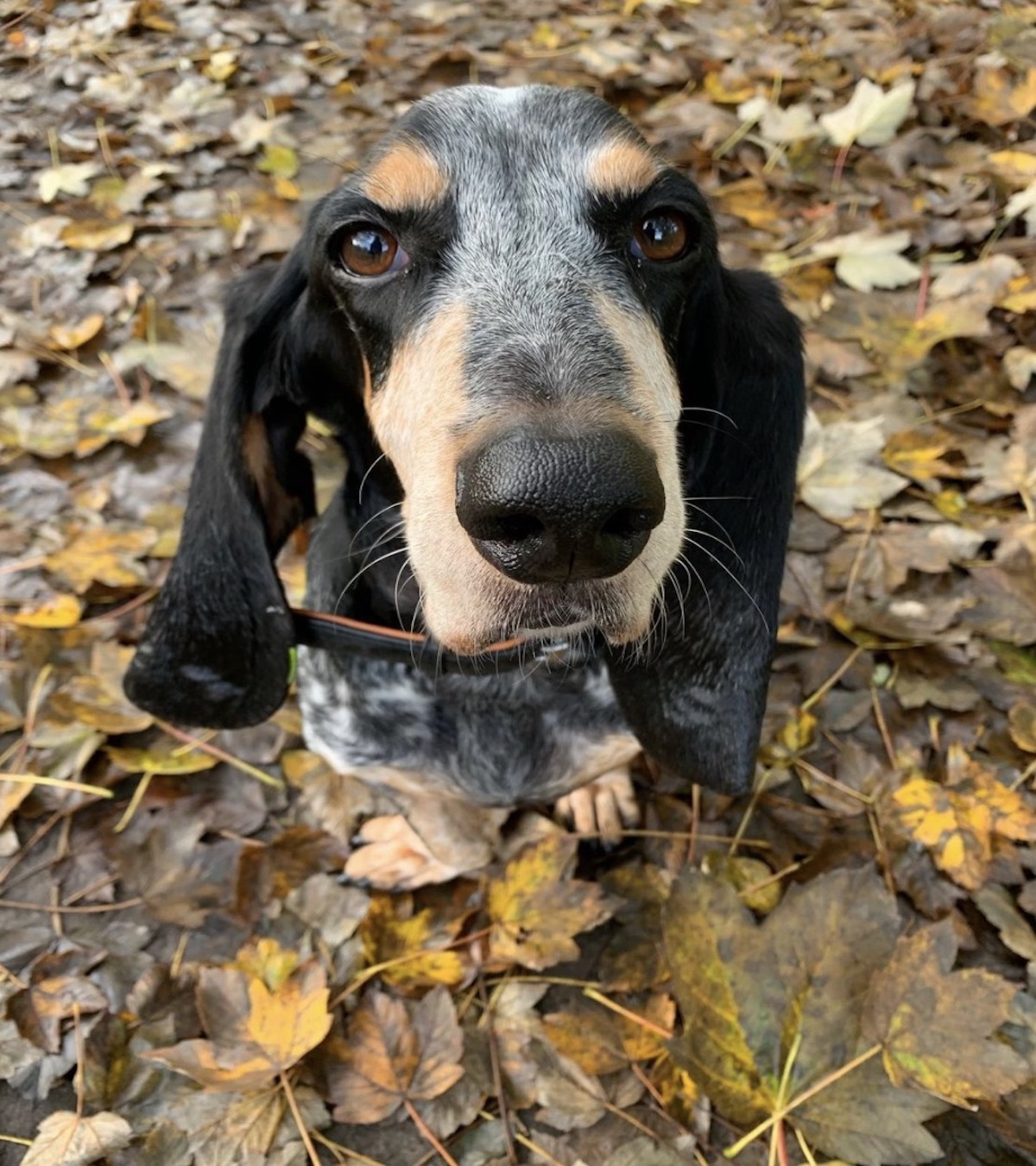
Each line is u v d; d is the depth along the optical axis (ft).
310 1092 1.05
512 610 0.73
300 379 1.05
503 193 0.88
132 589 1.53
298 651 1.24
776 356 1.04
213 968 1.09
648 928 1.18
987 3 2.78
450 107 0.92
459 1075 1.04
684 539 0.88
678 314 0.93
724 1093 0.98
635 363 0.77
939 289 1.80
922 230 1.98
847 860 1.22
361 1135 1.05
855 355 1.72
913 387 1.74
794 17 2.86
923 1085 0.95
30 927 1.20
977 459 1.59
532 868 1.18
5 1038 1.09
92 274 2.10
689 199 0.94
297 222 2.16
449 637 0.76
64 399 1.82
